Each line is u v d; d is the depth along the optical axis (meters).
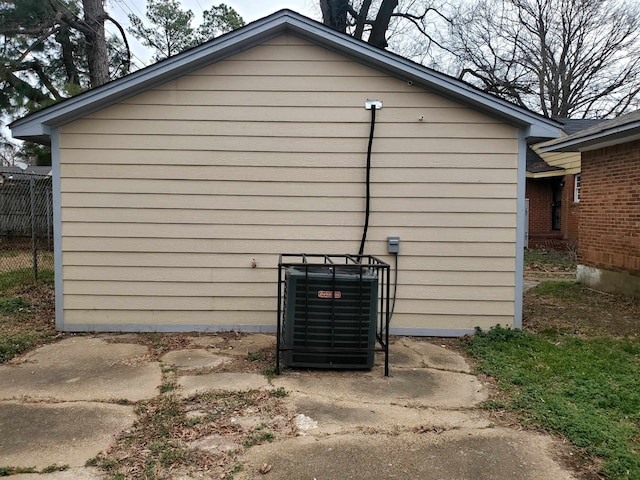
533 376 4.22
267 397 3.70
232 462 2.74
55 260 5.55
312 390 3.87
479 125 5.53
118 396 3.69
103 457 2.78
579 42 23.94
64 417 3.30
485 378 4.24
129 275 5.59
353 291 4.28
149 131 5.52
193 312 5.64
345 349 4.29
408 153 5.56
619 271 8.41
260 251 5.62
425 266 5.61
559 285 9.57
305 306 4.27
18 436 3.02
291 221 5.61
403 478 2.62
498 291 5.61
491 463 2.79
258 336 5.49
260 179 5.59
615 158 8.52
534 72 24.53
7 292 7.66
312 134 5.57
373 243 5.62
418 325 5.64
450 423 3.32
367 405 3.60
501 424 3.32
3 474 2.58
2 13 13.05
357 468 2.71
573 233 15.91
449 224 5.59
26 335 5.33
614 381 4.16
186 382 3.99
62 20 13.96
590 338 5.66
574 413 3.45
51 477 2.56
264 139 5.56
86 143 5.48
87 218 5.54
